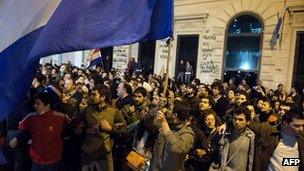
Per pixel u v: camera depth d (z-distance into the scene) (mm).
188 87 9477
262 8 16812
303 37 15664
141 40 4168
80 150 5582
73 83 8758
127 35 4078
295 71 15859
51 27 3668
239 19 17812
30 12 3693
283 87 15391
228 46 18266
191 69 19531
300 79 15758
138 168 4777
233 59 18078
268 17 16594
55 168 4707
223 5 18344
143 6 4168
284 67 16031
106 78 12164
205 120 5617
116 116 5508
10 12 3719
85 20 3859
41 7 3709
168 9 4246
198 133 5062
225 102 7852
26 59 3613
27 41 3654
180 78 19797
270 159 4523
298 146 4430
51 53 3650
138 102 6586
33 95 5234
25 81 3570
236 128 4605
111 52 24797
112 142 5578
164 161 4355
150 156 4949
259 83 15562
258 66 17062
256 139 4742
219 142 4879
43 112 4664
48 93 4715
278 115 6969
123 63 23859
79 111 6047
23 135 4688
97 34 3914
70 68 17781
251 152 4535
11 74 3613
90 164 5445
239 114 4574
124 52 23828
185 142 4184
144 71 21422
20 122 4848
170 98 7473
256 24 17203
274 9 16375
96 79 9820
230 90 9406
